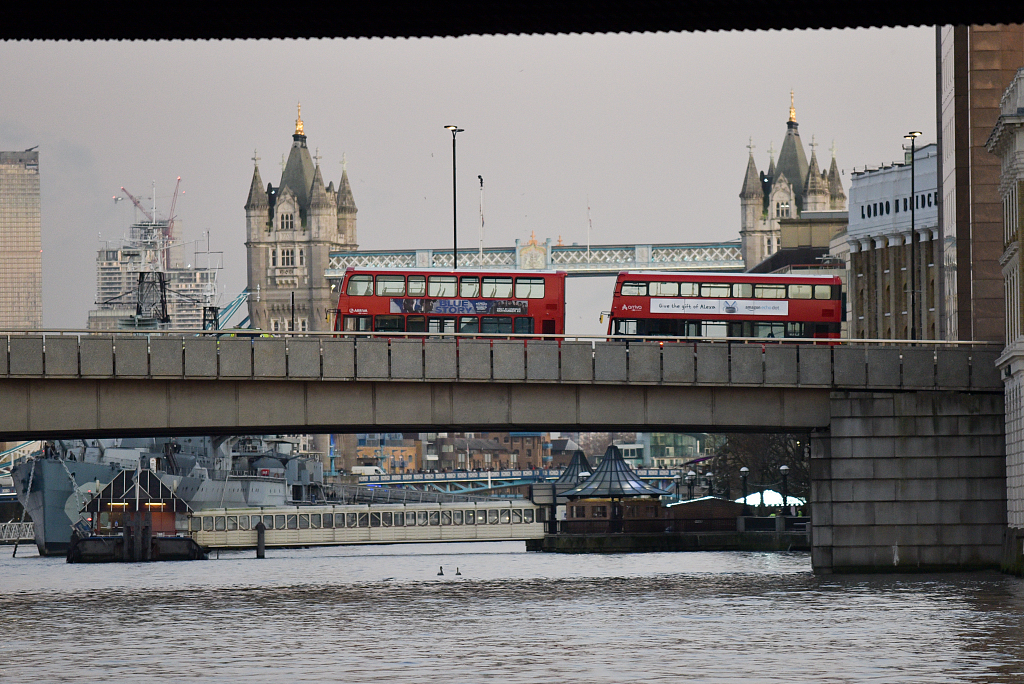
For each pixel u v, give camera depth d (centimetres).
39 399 10112
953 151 15700
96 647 7544
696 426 11094
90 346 10081
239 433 11288
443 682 5966
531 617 9044
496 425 10950
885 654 6656
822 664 6350
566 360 10738
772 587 10812
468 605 10188
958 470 11169
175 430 10675
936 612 8444
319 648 7344
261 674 6319
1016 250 10844
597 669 6312
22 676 6347
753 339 10962
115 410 10219
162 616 9550
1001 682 5712
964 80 15225
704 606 9531
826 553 11269
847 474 11206
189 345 10238
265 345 10369
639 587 11856
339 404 10550
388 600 10894
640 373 10825
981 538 11150
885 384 11156
